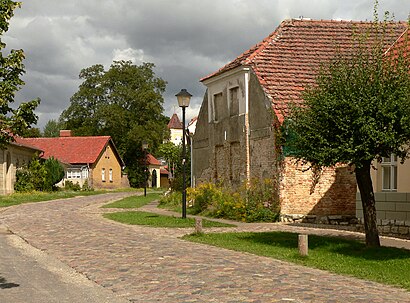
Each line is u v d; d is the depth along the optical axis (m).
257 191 25.55
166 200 35.72
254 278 10.76
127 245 15.97
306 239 13.82
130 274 11.30
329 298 8.99
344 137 13.57
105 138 82.62
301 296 9.12
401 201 18.77
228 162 28.67
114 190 76.38
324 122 13.84
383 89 13.44
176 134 152.75
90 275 11.30
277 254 14.28
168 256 13.73
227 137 28.84
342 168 24.47
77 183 71.50
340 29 28.69
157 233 19.48
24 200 42.56
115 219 24.84
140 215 26.55
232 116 28.41
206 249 15.22
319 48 27.47
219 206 26.45
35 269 12.20
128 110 88.19
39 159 62.69
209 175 30.98
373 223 14.90
